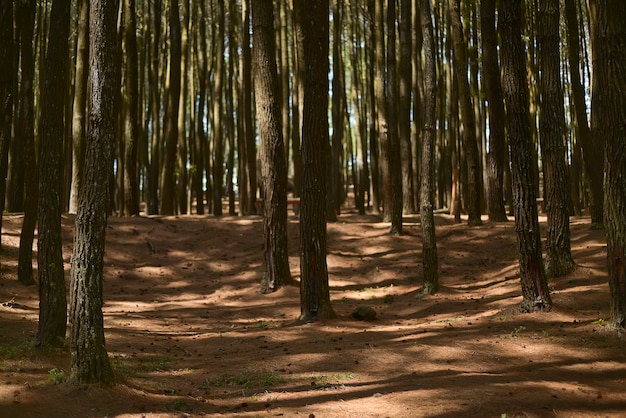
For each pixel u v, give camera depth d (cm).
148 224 1978
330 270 1645
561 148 1231
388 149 2070
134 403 595
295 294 1395
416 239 1845
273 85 1428
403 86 2006
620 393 630
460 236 1827
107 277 1568
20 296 1224
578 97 1602
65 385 615
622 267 846
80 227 628
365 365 761
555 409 571
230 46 2691
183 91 2538
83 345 620
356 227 1989
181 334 1052
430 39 1280
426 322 1073
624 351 784
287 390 668
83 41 1839
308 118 1106
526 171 1029
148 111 2631
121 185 2498
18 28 1552
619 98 841
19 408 564
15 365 712
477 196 1903
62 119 811
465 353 800
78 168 1873
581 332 873
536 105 2597
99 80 635
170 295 1488
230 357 852
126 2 2278
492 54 1822
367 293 1445
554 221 1242
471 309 1146
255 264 1705
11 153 1961
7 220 1720
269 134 1440
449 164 2567
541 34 1211
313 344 902
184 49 2559
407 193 2319
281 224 1448
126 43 2122
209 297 1466
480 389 628
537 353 797
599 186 1612
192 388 687
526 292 1027
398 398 607
